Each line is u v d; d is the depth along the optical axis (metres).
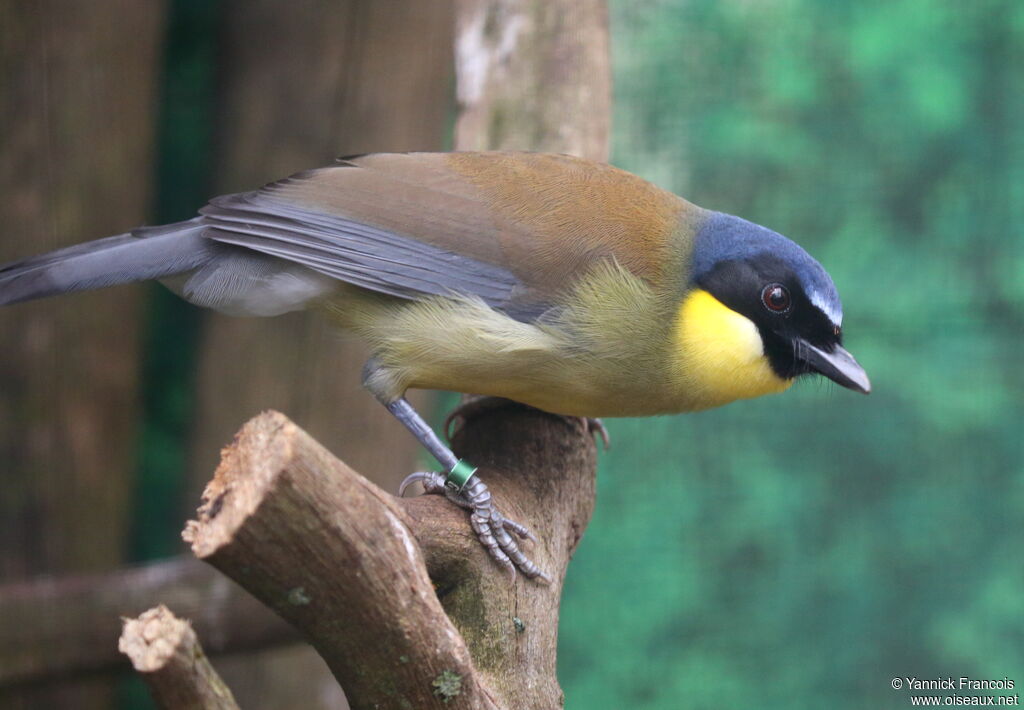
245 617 9.87
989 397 16.00
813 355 6.50
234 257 6.53
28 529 11.59
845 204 16.25
